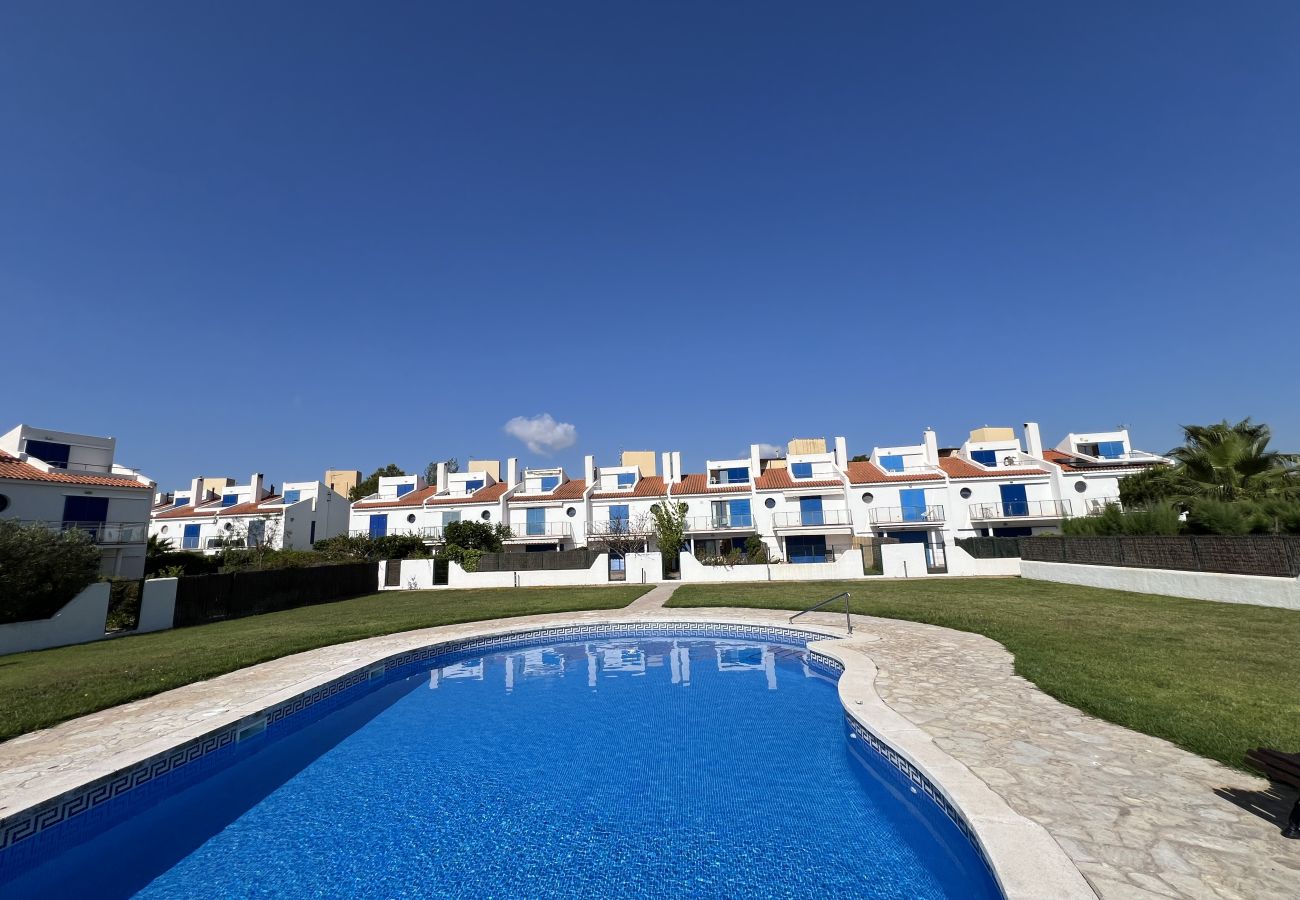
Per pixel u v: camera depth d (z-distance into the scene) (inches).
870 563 1339.8
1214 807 167.9
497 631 546.0
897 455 1669.5
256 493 1946.4
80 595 597.6
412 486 1923.0
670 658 493.7
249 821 217.2
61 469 1216.2
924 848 186.4
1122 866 139.4
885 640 436.5
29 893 177.5
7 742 256.2
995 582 919.0
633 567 1201.4
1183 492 911.7
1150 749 211.9
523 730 316.2
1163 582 660.1
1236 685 281.0
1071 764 200.1
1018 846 147.5
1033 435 1631.4
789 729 307.0
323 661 421.7
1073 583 844.6
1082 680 297.9
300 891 174.6
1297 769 154.2
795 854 184.5
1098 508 1387.8
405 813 221.1
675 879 173.5
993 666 345.1
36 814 193.2
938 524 1501.0
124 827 214.1
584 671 454.6
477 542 1496.1
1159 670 313.4
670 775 250.7
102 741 256.1
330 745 298.0
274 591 861.2
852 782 237.9
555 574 1217.4
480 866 184.7
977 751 213.6
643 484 1737.2
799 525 1544.0
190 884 179.5
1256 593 543.8
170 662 425.4
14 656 511.2
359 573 1103.0
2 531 586.2
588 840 197.6
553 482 1898.4
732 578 1152.8
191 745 258.8
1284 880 132.4
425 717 343.9
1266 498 750.5
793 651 499.2
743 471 1771.7
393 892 172.6
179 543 1753.2
